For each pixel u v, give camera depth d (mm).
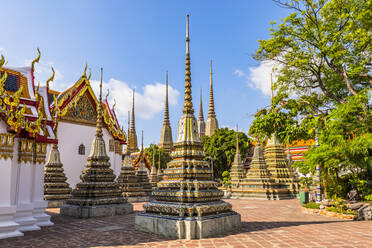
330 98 19922
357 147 14148
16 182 11625
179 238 9562
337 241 9023
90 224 12781
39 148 12875
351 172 17484
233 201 26281
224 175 48094
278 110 18625
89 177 16297
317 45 17562
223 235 10023
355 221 13500
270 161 32594
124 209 16438
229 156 55375
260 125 18016
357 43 16422
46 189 21828
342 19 16828
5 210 10305
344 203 15758
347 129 15578
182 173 11062
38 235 10414
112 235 10258
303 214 16312
